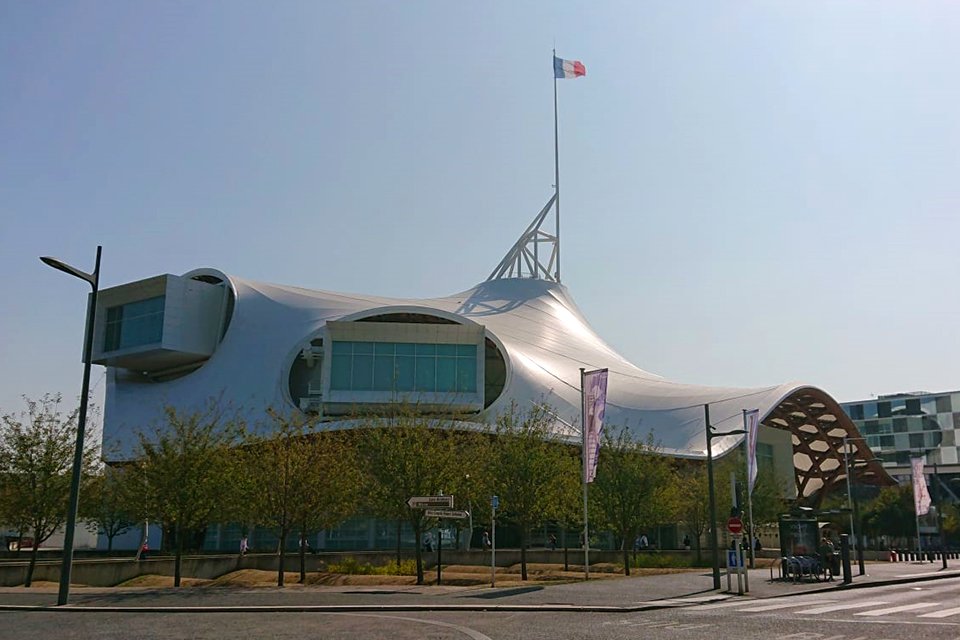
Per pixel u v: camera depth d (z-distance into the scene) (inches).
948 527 3668.8
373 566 1829.5
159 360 2984.7
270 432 2420.0
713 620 867.4
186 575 1664.6
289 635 726.5
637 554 2139.5
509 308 3412.9
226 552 2390.5
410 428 1578.5
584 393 1603.1
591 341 3417.8
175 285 2869.1
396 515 1571.1
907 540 3686.0
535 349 3019.2
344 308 2893.7
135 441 2593.5
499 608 985.5
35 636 730.2
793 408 3257.9
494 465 1598.2
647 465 1911.9
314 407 2578.7
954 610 977.5
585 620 866.1
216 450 1512.1
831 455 3777.1
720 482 2324.1
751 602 1094.4
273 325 2842.0
